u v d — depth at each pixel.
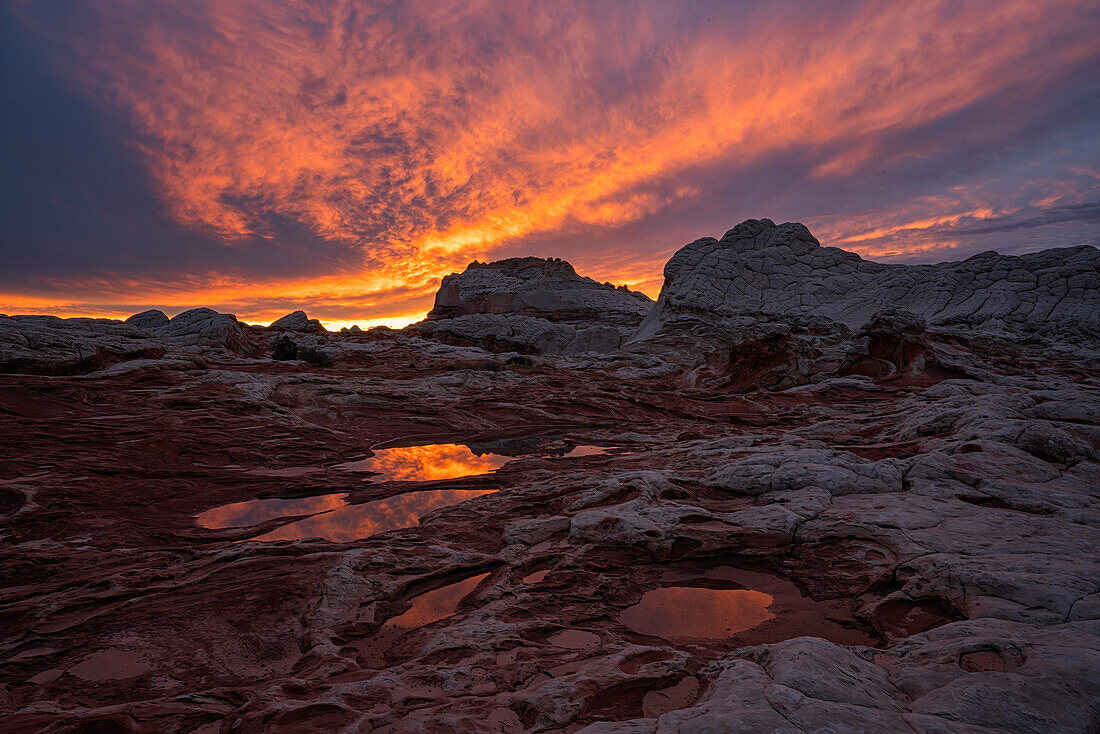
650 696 4.79
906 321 36.38
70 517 11.20
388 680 5.13
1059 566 6.45
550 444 21.17
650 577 8.37
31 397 18.66
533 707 4.50
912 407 21.50
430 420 24.73
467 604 7.49
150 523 11.38
